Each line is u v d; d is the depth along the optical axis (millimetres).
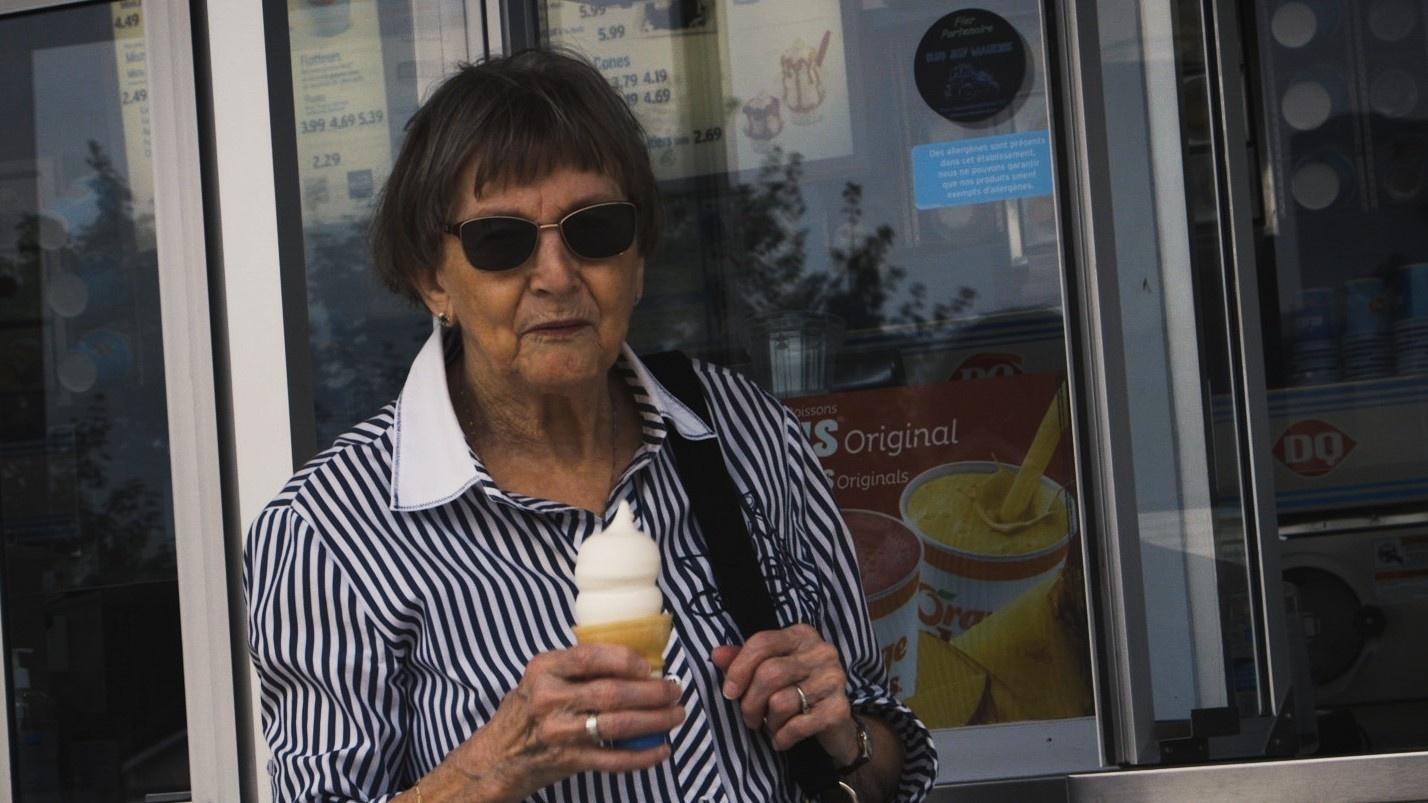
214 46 3164
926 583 3137
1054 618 3100
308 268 3176
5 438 3525
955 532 3139
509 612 1702
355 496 1744
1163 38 3037
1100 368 3037
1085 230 3059
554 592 1719
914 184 3178
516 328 1703
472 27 3145
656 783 1695
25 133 3543
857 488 3168
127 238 3521
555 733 1508
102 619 3488
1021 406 3139
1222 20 3043
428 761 1702
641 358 1963
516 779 1553
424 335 3166
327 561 1703
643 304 3227
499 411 1820
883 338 3184
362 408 3172
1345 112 4344
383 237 1823
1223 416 3045
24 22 3535
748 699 1709
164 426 3508
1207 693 3000
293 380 3154
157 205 3236
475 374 1821
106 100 3525
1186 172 3027
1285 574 4211
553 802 1672
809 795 1796
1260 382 3031
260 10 3158
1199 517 3014
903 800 1955
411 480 1737
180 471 3246
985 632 3115
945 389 3162
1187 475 3021
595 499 1809
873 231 3188
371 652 1697
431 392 1812
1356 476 4195
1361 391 4199
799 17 3195
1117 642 3020
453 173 1699
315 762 1671
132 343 3518
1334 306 4242
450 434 1766
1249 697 3010
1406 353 4172
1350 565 4180
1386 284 4211
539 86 1719
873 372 3182
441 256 1755
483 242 1674
